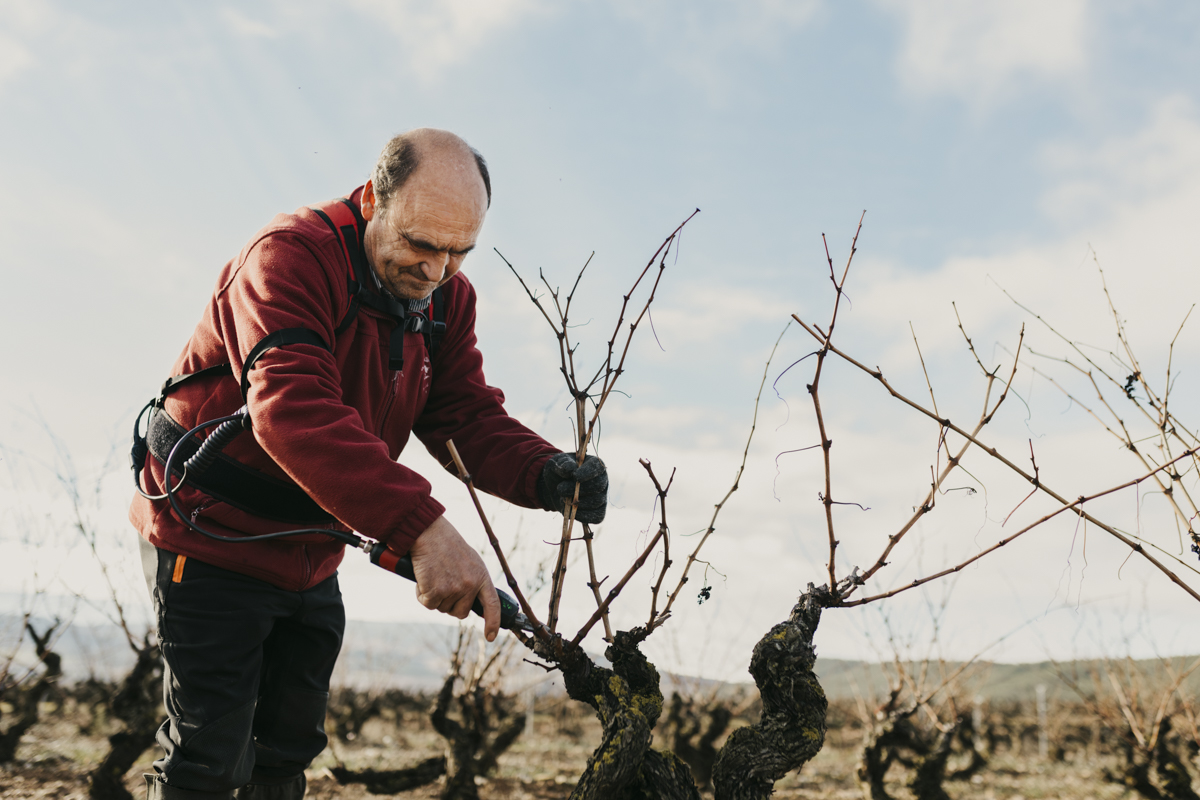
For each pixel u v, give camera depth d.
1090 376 2.14
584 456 1.82
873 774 8.45
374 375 1.85
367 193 1.78
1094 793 9.92
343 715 11.43
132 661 6.12
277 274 1.65
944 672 8.62
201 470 1.71
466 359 2.18
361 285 1.77
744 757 1.59
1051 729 16.02
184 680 1.73
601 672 1.65
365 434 1.53
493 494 2.01
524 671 8.36
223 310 1.74
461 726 7.04
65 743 8.51
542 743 12.76
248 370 1.60
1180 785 8.59
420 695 14.48
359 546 1.55
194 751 1.71
